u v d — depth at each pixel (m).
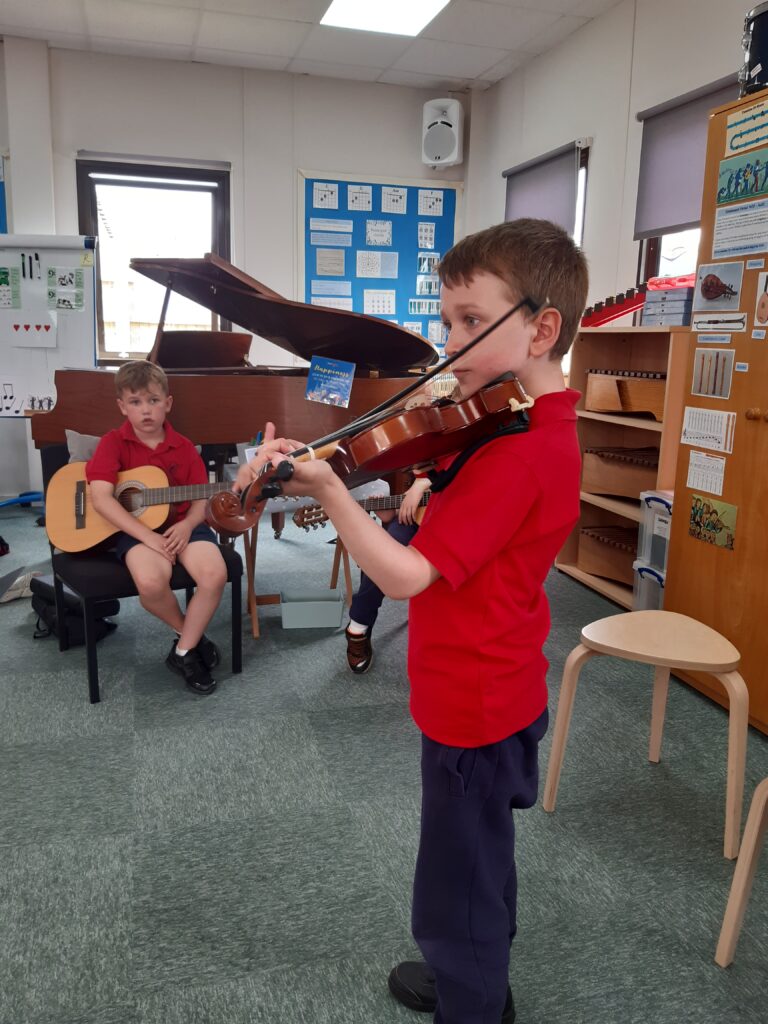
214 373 3.32
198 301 3.12
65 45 4.89
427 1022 1.31
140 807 1.90
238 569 2.58
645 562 3.10
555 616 3.30
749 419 2.27
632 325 3.62
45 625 2.97
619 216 4.23
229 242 5.46
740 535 2.32
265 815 1.88
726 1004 1.36
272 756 2.14
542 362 0.92
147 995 1.36
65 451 3.04
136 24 4.56
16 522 4.69
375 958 1.45
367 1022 1.31
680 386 3.05
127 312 5.48
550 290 0.88
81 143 5.08
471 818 0.98
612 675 2.71
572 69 4.57
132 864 1.70
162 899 1.59
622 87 4.15
